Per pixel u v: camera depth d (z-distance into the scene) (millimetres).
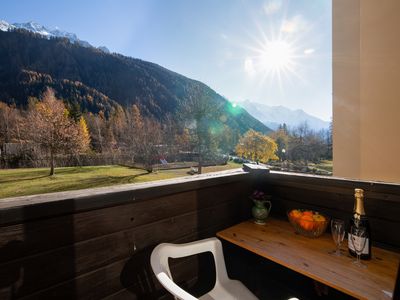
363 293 673
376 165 1714
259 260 1487
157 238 1058
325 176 1291
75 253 801
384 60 1674
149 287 1030
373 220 1064
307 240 1075
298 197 1380
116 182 7672
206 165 10891
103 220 873
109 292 897
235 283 1034
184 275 1197
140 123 11477
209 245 1021
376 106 1714
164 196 1084
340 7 1927
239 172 1550
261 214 1297
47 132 8336
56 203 730
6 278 658
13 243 667
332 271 799
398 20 1604
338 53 1941
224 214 1406
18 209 657
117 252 919
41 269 725
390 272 788
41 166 7992
